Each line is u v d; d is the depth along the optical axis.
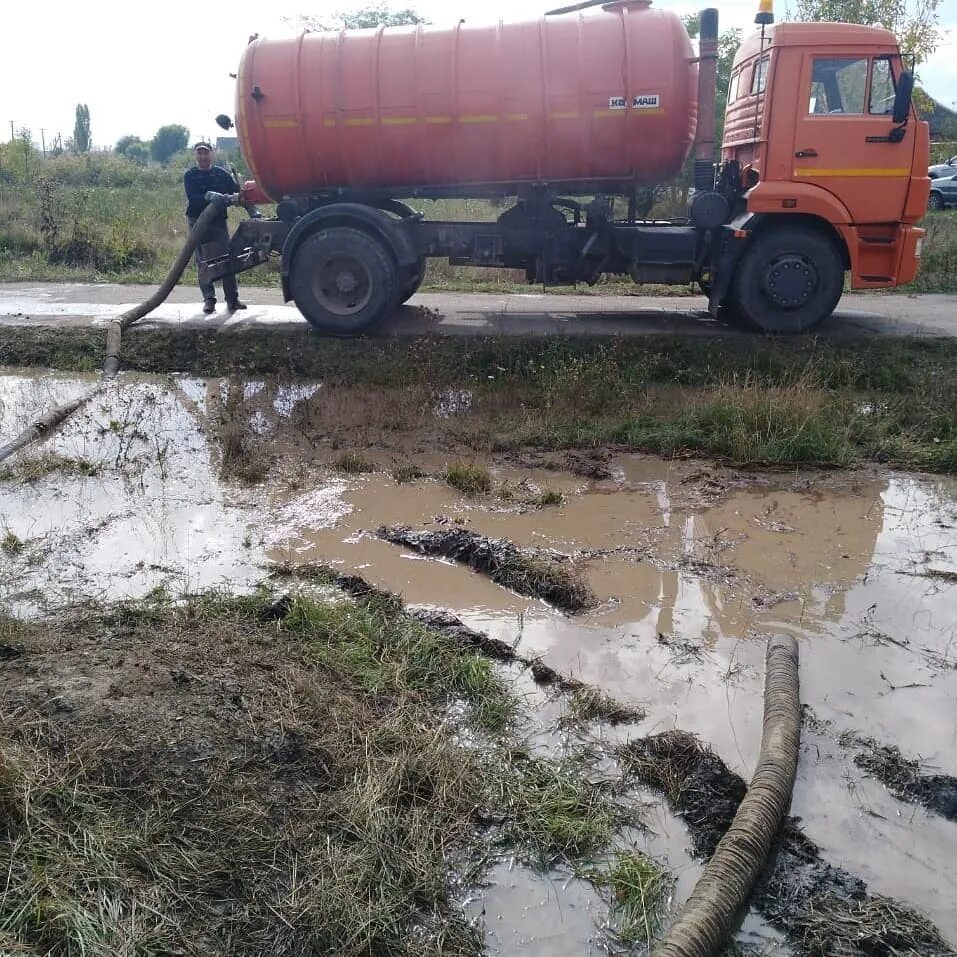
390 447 7.58
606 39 8.98
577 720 4.06
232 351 9.72
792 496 6.70
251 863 3.10
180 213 21.09
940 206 24.00
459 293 13.56
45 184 19.61
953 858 3.34
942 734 4.02
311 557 5.62
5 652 4.19
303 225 9.85
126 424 8.02
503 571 5.38
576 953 2.93
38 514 6.20
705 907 2.95
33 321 10.77
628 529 6.09
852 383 8.70
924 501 6.63
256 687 3.95
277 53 9.37
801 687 4.34
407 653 4.41
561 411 8.19
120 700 3.76
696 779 3.67
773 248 9.59
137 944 2.79
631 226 10.03
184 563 5.48
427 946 2.90
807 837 3.42
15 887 2.91
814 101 9.06
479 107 9.18
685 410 8.03
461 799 3.48
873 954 2.95
